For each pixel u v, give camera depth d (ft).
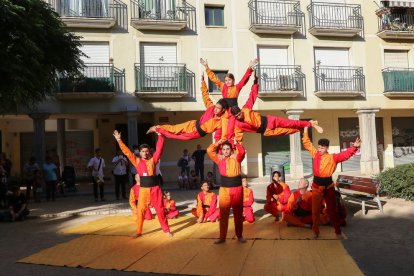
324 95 63.67
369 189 30.55
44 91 42.65
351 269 17.48
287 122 22.91
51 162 46.75
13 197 33.81
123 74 57.06
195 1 60.49
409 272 17.20
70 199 47.52
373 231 25.17
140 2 58.08
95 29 56.54
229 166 23.04
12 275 18.08
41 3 39.52
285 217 27.61
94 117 67.26
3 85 34.47
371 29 67.10
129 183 54.65
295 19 63.31
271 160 68.85
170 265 18.84
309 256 19.76
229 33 61.36
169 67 58.39
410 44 68.59
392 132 73.31
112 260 20.03
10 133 73.72
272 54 63.31
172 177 65.72
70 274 18.03
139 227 25.55
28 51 34.71
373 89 66.33
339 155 23.48
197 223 29.99
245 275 16.99
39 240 25.71
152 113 66.95
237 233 23.22
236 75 61.05
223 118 23.08
